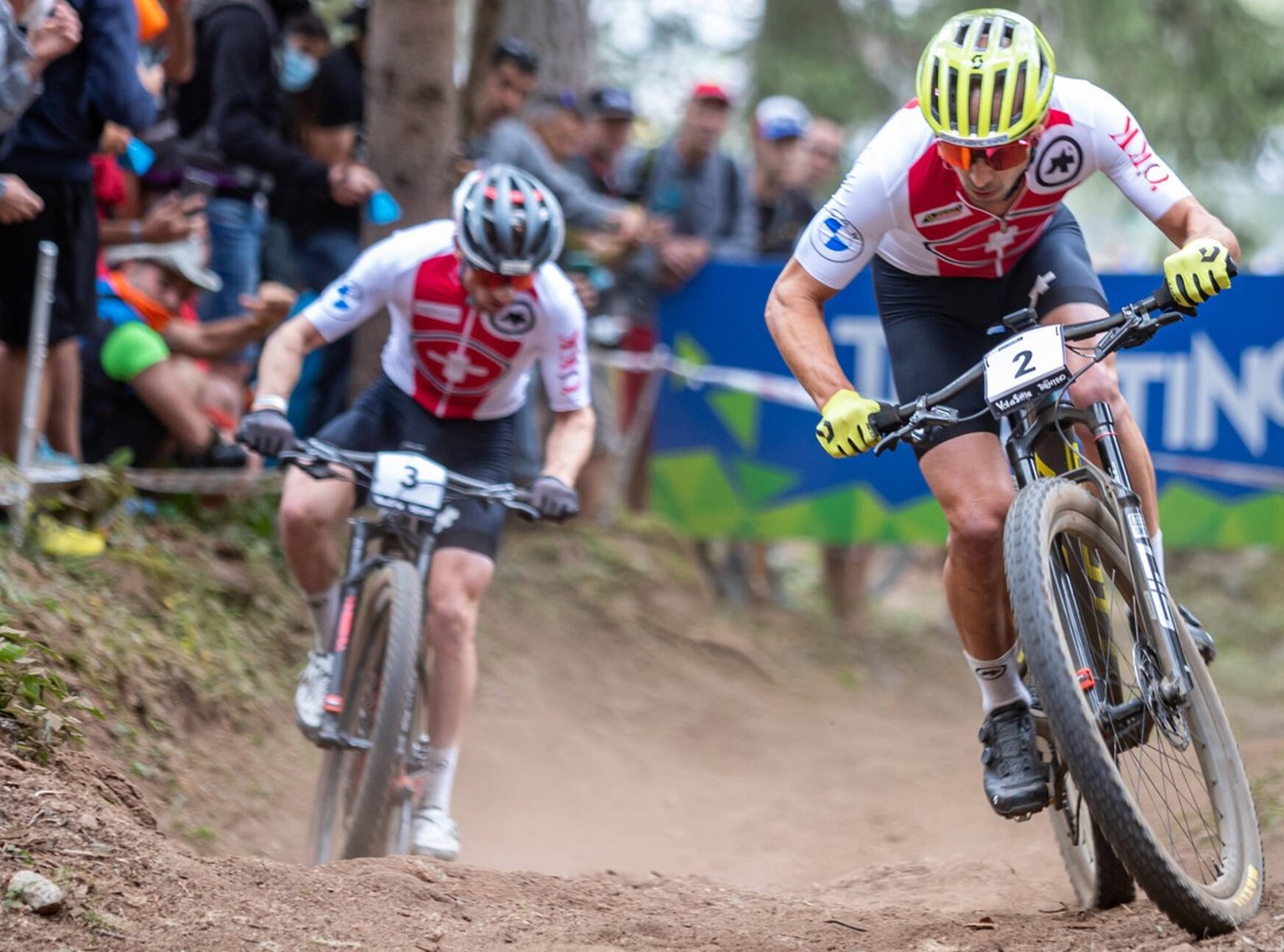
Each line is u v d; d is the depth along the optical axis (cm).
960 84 819
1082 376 905
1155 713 812
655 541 2291
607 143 2241
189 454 1733
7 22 1227
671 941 870
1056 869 1237
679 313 2270
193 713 1377
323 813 1183
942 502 905
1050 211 959
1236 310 2253
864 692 2270
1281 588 2953
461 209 1137
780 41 4603
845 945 878
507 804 1570
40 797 830
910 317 1009
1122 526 839
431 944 802
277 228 1898
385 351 1284
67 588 1363
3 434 1455
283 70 1888
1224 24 3888
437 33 1847
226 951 740
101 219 1736
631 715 1922
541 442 2317
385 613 1127
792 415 2280
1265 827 1113
